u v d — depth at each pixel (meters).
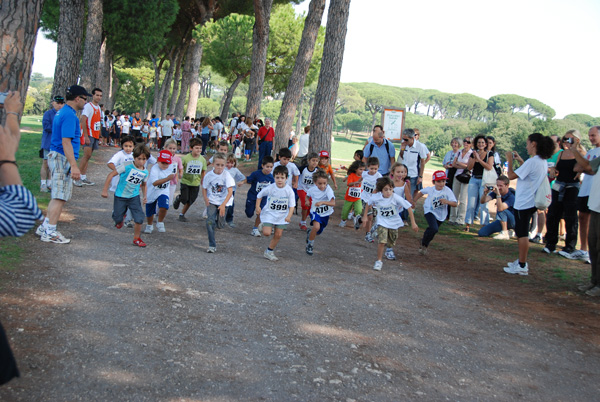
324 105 13.51
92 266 5.36
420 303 5.71
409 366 3.99
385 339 4.49
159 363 3.45
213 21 33.44
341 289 5.89
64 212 7.98
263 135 15.87
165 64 58.78
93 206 8.84
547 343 4.84
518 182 7.30
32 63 5.86
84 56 20.75
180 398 3.06
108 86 37.81
